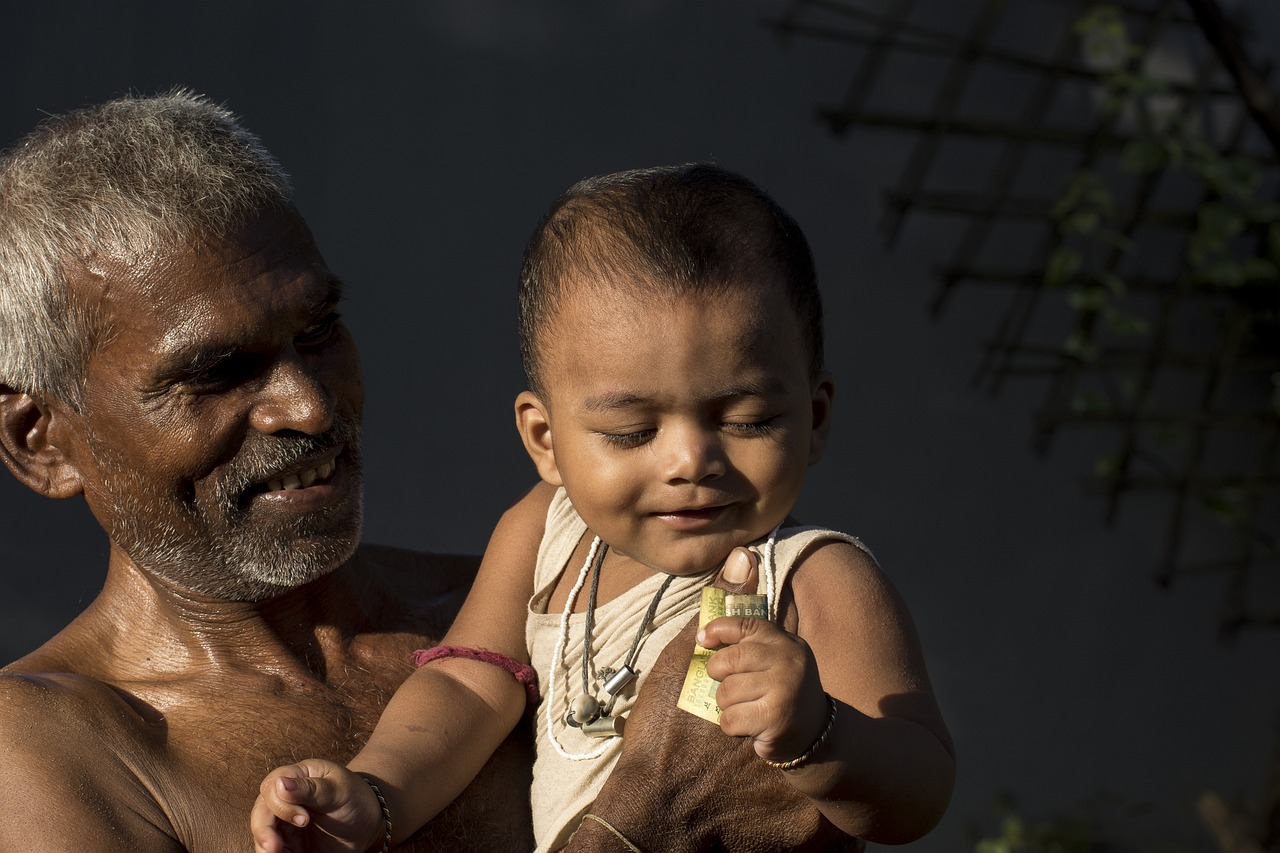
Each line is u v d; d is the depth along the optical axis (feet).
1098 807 17.04
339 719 5.74
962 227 17.57
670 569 4.60
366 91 16.84
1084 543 17.67
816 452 4.86
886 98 17.28
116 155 5.25
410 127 16.97
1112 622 17.57
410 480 16.58
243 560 5.57
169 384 5.26
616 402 4.38
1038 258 17.61
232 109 16.37
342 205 16.69
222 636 5.84
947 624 17.29
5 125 15.70
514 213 17.17
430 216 16.97
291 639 6.00
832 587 4.66
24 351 5.38
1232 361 16.40
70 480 5.64
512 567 5.53
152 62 16.16
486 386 16.96
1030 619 17.46
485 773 5.40
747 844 4.70
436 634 6.52
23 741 4.95
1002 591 17.47
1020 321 17.02
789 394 4.47
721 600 4.26
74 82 15.94
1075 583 17.61
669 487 4.43
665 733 4.68
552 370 4.60
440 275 16.94
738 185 4.73
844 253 17.38
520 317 4.88
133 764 5.15
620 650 4.97
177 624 5.85
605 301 4.40
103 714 5.20
